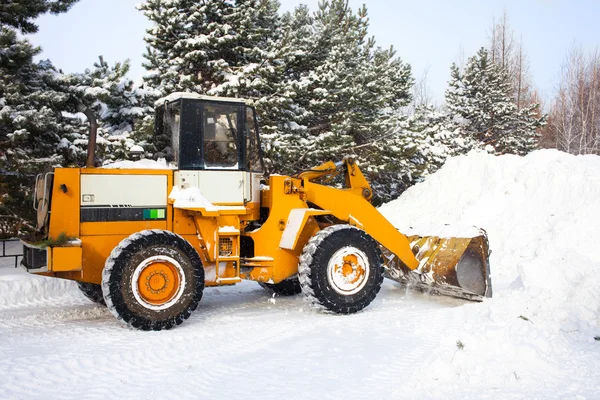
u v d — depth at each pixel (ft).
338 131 47.19
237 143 22.21
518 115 81.25
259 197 23.40
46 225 20.13
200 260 20.27
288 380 13.83
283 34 48.93
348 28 62.90
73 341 17.63
